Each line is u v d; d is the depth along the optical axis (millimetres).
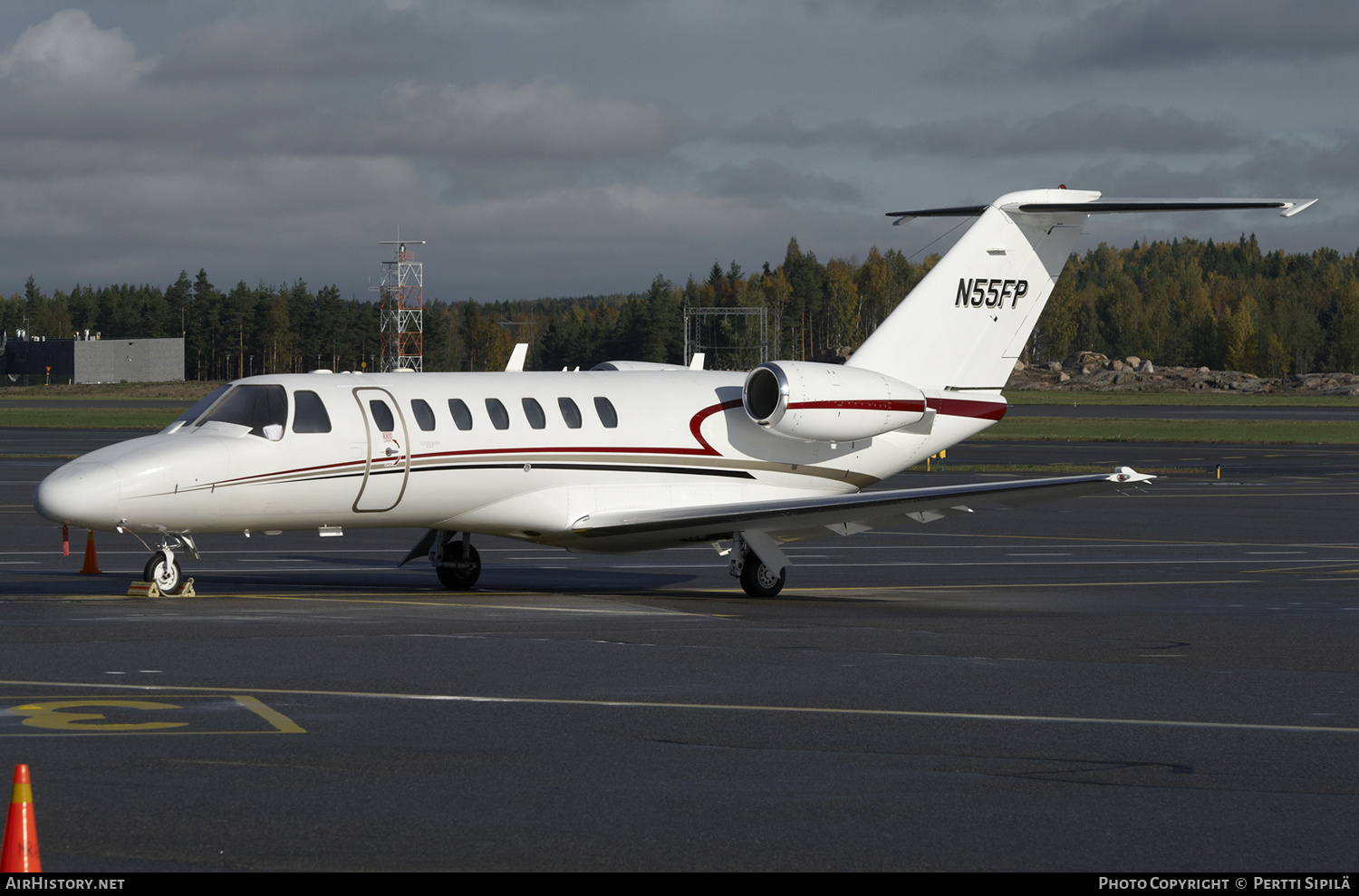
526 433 52875
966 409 60062
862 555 68500
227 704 29781
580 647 38156
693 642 39406
